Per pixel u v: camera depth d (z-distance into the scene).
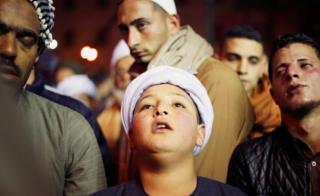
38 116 1.33
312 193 1.36
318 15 13.12
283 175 1.39
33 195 0.34
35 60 1.29
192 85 1.23
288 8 21.16
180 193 1.13
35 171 0.34
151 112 1.16
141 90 1.23
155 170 1.13
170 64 1.80
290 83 1.41
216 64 1.81
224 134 1.67
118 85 3.39
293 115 1.41
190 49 1.85
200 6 27.72
